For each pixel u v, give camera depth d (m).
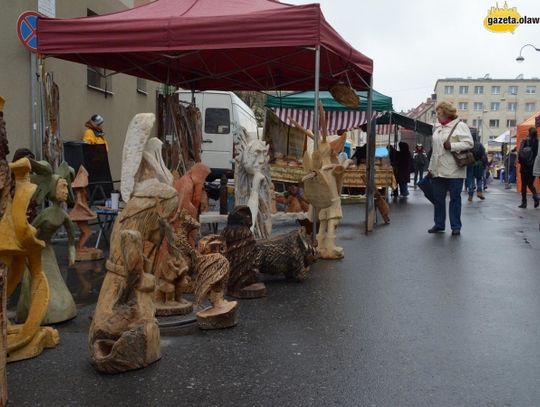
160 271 4.77
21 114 9.62
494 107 101.50
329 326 4.64
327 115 18.98
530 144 15.33
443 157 9.88
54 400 3.21
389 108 15.95
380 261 7.40
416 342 4.26
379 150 30.95
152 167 4.52
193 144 10.32
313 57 9.64
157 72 10.87
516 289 5.96
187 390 3.36
